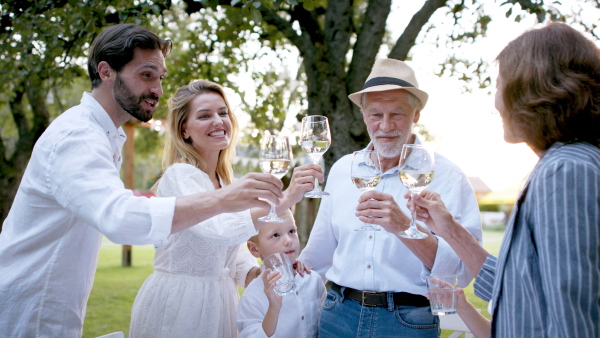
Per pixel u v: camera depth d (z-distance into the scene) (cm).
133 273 957
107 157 167
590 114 123
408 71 229
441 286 181
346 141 446
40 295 173
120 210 152
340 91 454
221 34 559
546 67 124
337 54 462
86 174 158
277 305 207
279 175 196
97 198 154
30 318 172
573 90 121
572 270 111
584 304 110
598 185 114
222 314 226
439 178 228
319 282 247
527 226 126
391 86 221
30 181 172
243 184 159
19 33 458
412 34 445
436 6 441
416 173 174
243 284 258
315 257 253
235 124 250
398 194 231
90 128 170
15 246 175
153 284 225
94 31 401
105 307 668
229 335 230
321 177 191
